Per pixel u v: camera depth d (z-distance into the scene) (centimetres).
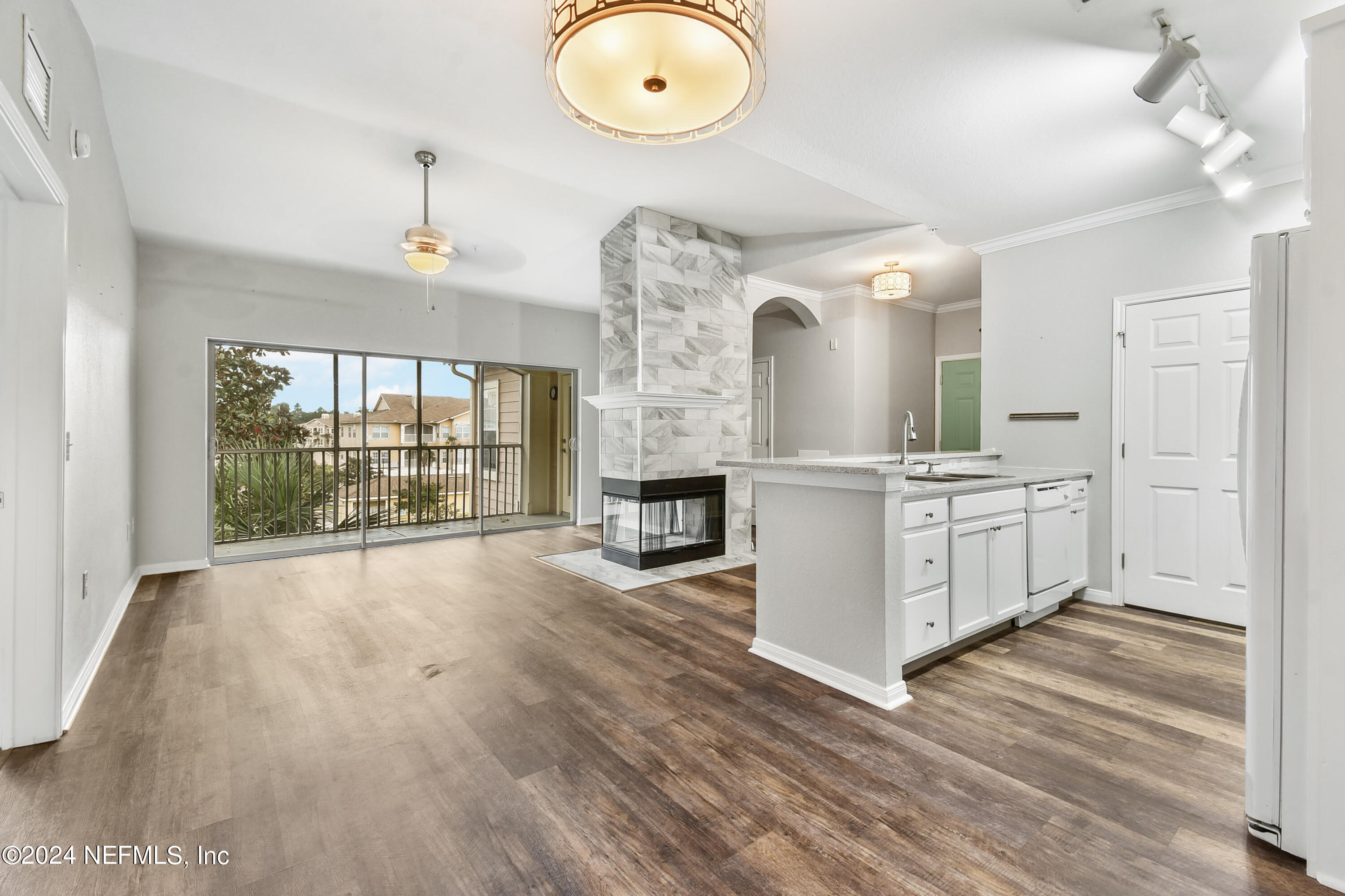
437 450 596
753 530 690
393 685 244
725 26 158
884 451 629
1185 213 332
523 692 237
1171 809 164
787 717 217
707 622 328
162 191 367
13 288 195
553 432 685
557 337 672
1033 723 213
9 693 193
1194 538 331
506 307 633
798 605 260
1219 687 244
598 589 397
